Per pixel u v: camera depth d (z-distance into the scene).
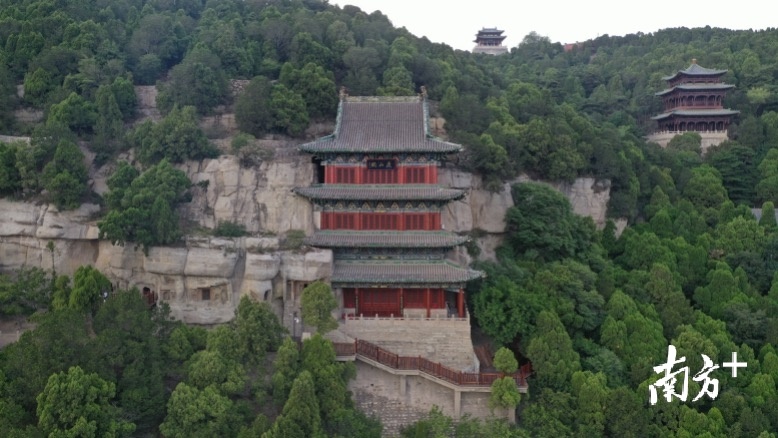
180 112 92.69
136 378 60.78
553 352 73.50
